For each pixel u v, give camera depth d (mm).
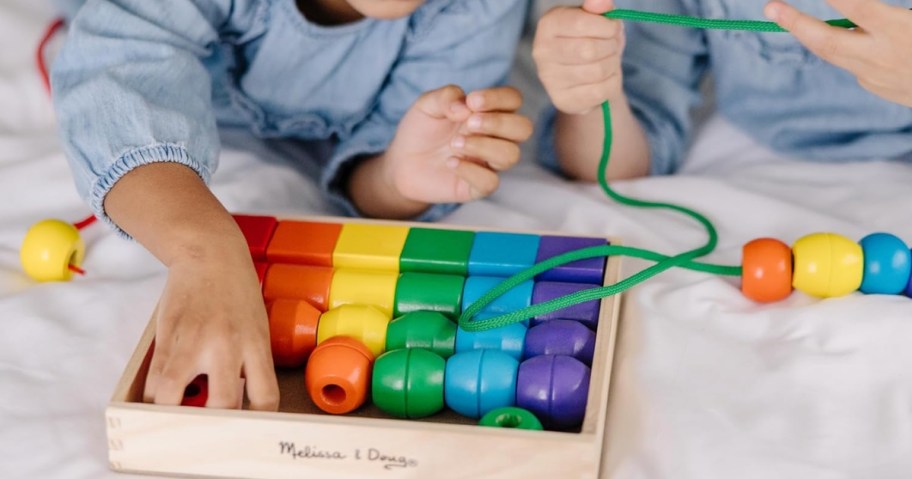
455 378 915
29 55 1439
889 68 978
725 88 1353
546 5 1529
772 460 879
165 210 995
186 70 1151
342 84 1308
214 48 1292
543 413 903
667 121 1354
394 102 1325
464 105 1124
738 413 924
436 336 963
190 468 877
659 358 981
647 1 1320
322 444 851
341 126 1328
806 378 952
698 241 1149
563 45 1098
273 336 971
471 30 1301
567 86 1128
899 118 1268
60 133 1093
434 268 1041
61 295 1080
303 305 988
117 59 1136
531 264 1029
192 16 1190
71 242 1113
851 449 891
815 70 1282
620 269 1054
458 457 838
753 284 1045
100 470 894
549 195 1248
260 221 1085
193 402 914
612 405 955
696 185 1227
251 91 1305
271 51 1276
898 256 1021
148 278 1111
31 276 1123
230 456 867
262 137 1352
